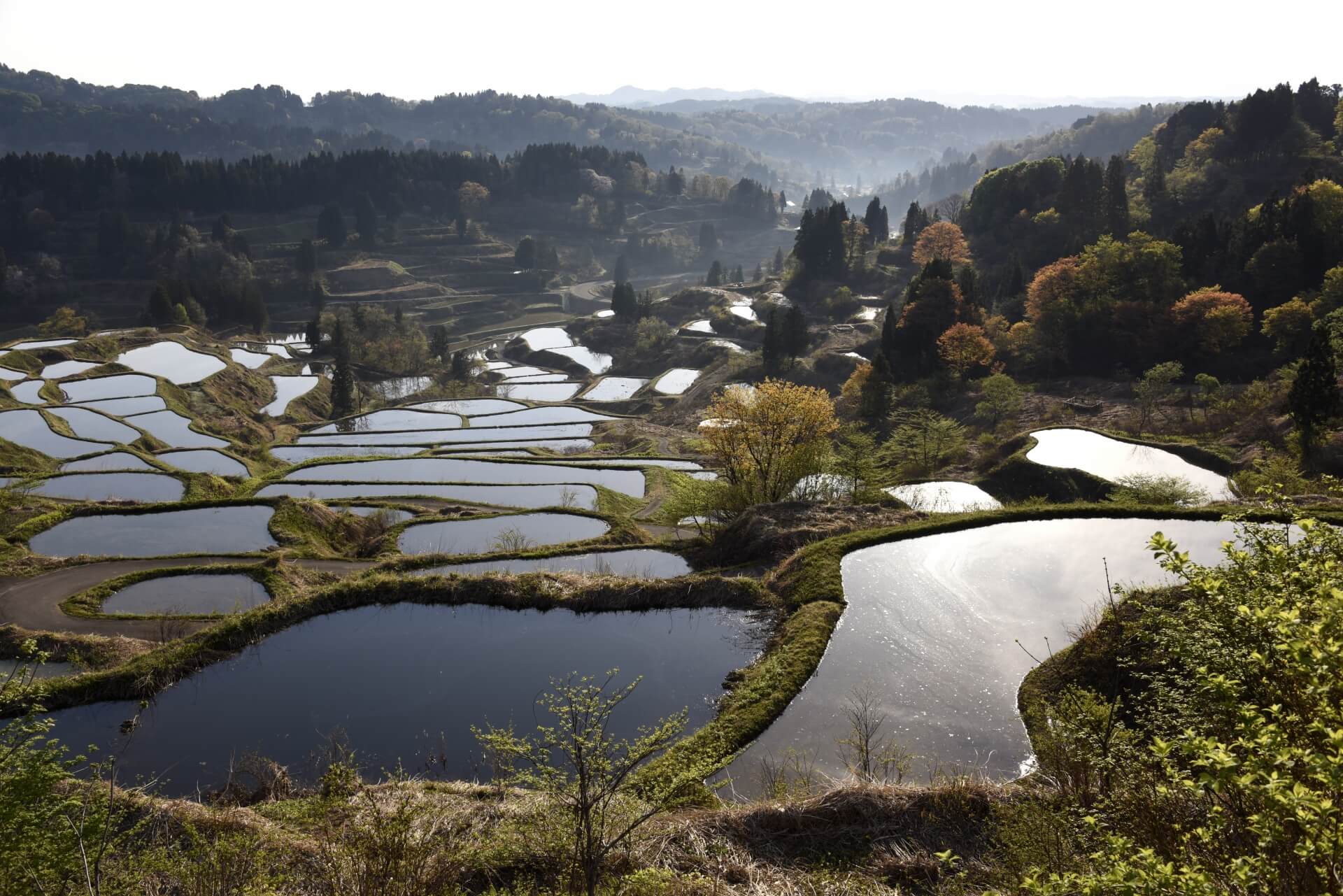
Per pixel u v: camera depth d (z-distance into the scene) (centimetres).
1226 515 807
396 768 2025
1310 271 10656
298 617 2967
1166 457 6225
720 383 13250
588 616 2995
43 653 1157
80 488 6419
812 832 1415
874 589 2894
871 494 4928
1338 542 686
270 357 15288
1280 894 498
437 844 1141
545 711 2309
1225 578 709
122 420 9038
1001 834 1184
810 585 2925
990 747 1970
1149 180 17588
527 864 1222
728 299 19988
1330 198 11350
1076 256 13050
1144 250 10950
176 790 1961
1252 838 568
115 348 12975
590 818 1069
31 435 8225
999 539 3275
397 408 11650
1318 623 527
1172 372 7700
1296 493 4200
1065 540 3225
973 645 2483
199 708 2395
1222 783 536
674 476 6644
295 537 4725
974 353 9950
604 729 2178
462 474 6806
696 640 2770
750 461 5050
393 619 2998
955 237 16850
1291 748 480
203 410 10462
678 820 1445
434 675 2558
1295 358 8719
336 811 1427
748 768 1934
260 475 7294
